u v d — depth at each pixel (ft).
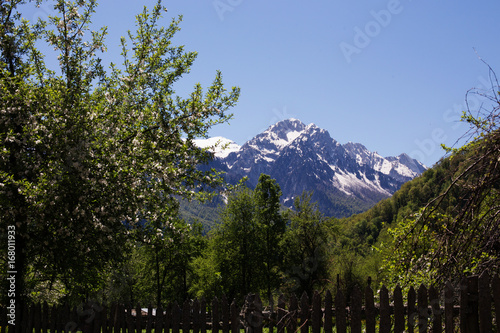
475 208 19.83
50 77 35.37
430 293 18.17
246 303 20.72
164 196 36.81
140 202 34.91
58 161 31.37
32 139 31.53
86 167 32.24
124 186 34.09
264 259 129.29
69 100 33.27
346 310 18.83
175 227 38.73
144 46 36.99
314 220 127.34
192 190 37.88
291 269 123.03
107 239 34.35
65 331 24.80
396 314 17.98
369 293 18.42
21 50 35.96
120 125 35.06
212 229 132.67
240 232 127.85
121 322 23.48
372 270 119.96
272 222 133.59
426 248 22.63
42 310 26.48
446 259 20.56
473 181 20.06
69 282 38.78
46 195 30.40
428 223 21.79
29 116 32.24
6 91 32.01
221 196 40.14
